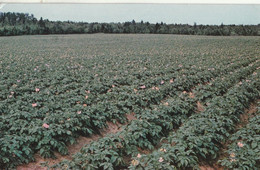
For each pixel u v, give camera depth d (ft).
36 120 24.59
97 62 69.92
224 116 28.50
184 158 19.69
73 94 35.06
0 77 44.06
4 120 24.20
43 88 39.17
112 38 198.18
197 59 76.33
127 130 24.11
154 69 57.00
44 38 194.39
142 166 18.57
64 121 24.93
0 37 199.00
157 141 24.98
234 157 19.81
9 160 19.61
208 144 22.59
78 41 172.24
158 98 36.24
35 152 21.79
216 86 41.63
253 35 229.45
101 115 28.84
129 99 33.78
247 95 37.37
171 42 160.86
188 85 43.96
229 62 69.00
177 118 29.37
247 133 24.27
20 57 80.69
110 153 20.01
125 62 70.38
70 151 23.09
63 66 59.88
